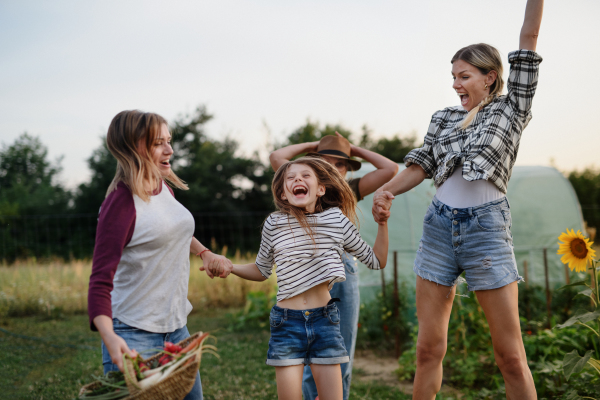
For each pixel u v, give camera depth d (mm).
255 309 7949
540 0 2406
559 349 4219
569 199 8562
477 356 4613
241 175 29719
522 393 2395
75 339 6605
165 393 1754
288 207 2635
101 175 27469
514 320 2432
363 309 6574
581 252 2928
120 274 2215
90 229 21375
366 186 3623
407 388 4547
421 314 2717
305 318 2449
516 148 2514
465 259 2531
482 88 2537
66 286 9398
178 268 2316
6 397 4176
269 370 5047
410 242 7574
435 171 2848
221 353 5828
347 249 2670
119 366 1829
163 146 2322
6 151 31625
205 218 27984
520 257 8234
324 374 2434
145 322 2201
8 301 8562
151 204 2234
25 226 17578
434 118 2820
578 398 2949
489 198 2488
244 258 12242
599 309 2789
